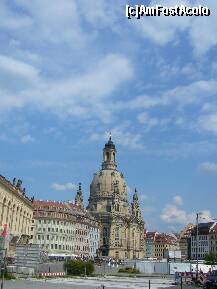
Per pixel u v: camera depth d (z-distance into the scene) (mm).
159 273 154500
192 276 98062
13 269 92000
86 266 113562
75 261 112000
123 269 151750
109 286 78750
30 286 68125
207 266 149500
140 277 125875
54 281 84875
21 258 86375
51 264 124688
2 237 86688
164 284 93250
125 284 87375
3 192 126500
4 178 125500
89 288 69688
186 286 87250
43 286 69500
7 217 133125
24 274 92062
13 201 140625
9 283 71625
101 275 121062
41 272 96562
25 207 164625
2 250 70688
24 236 153000
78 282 86188
